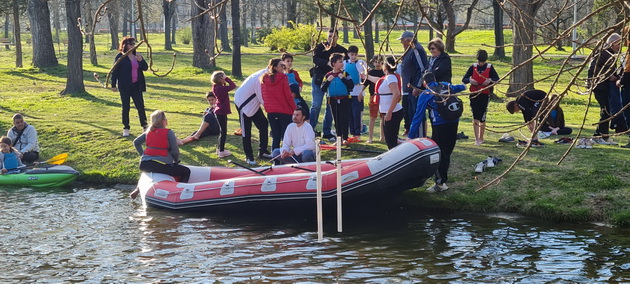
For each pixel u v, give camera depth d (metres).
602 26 24.23
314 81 12.79
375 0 31.11
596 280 6.76
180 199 10.27
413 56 11.29
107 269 7.45
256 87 12.04
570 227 8.84
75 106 20.14
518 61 19.94
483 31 73.31
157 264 7.62
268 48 59.03
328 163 10.48
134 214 10.19
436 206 9.98
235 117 17.23
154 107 19.83
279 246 8.29
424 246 8.13
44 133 15.48
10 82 27.70
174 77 30.31
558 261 7.42
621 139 12.26
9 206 10.78
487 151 11.70
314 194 9.53
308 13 47.47
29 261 7.78
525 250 7.87
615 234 8.44
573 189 9.74
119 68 14.41
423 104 9.81
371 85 12.81
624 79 11.26
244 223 9.55
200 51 33.47
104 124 16.30
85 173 13.05
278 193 9.72
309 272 7.21
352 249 8.08
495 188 10.14
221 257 7.86
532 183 10.11
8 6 35.25
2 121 17.25
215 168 11.27
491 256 7.66
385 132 10.97
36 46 32.69
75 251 8.17
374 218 9.62
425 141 9.59
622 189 9.53
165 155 10.98
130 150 13.93
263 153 12.41
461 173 10.80
